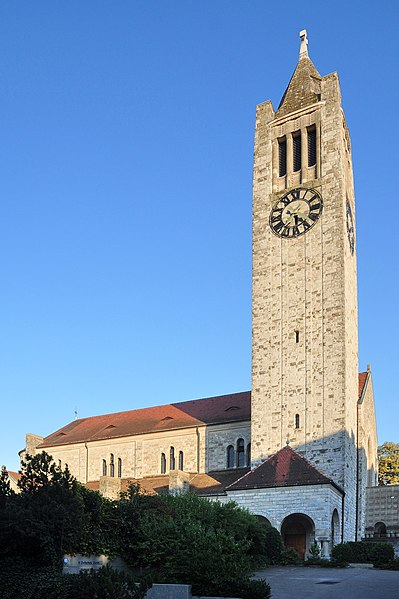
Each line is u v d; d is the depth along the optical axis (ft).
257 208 250.98
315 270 231.30
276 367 229.25
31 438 297.74
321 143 242.99
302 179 244.22
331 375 218.18
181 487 223.92
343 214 231.50
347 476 211.41
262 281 241.35
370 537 230.07
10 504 129.90
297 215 240.53
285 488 197.36
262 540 171.12
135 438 271.08
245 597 118.73
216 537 143.23
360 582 140.87
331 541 192.34
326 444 212.64
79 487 142.10
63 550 131.85
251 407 236.22
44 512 128.88
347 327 224.74
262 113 262.06
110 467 274.36
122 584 115.65
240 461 244.22
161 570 136.36
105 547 141.90
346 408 215.10
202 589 122.11
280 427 222.48
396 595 123.54
